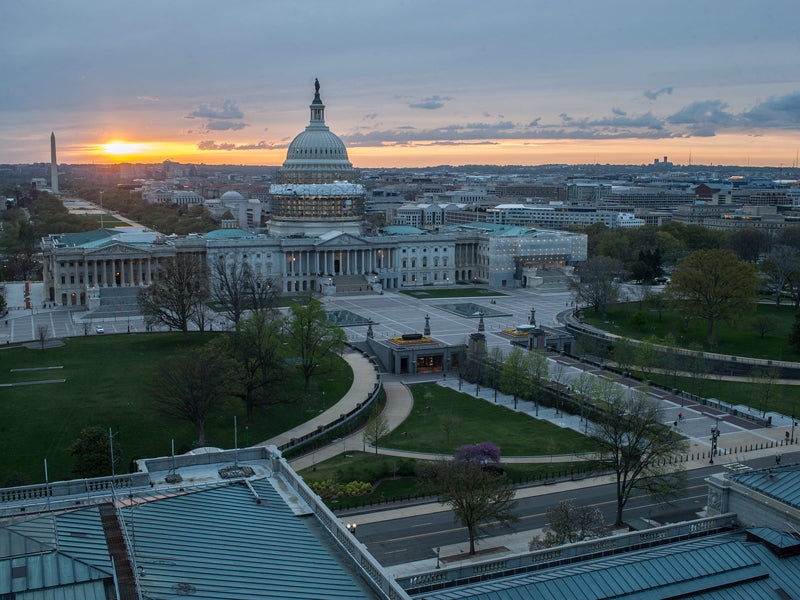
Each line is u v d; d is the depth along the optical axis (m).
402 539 130.12
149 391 174.88
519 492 150.12
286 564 74.56
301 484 89.25
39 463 155.25
